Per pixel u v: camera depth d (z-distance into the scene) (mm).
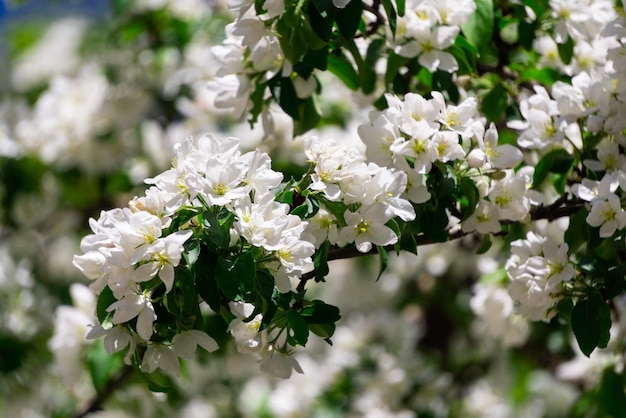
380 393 2986
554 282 2064
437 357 3184
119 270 1920
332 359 3096
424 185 2043
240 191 1935
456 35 2215
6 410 2840
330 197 1979
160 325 1962
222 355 2740
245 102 2242
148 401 2828
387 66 2258
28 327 2902
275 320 2006
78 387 2803
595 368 2502
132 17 3115
